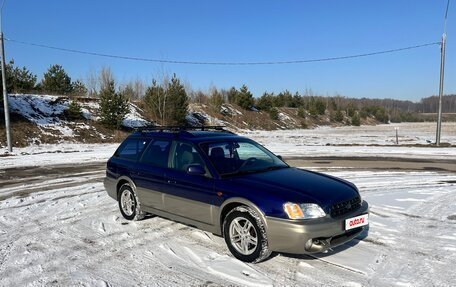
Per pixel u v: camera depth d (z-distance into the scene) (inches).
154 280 164.6
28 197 340.5
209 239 215.0
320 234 164.7
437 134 897.5
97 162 613.3
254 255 176.7
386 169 512.7
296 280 161.8
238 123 1893.5
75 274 171.8
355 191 192.7
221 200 190.9
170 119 1327.5
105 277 168.4
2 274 172.6
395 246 199.8
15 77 1196.5
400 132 1830.7
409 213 266.1
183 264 181.5
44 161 625.6
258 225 173.5
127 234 227.8
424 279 160.6
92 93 1647.4
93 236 225.8
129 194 257.8
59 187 391.2
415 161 607.8
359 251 193.0
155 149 241.4
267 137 1401.3
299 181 190.1
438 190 349.7
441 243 203.5
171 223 247.4
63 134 998.4
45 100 1146.0
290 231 164.6
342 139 1300.4
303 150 805.9
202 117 1723.7
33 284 161.9
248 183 186.5
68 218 266.7
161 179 225.6
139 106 1428.4
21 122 971.3
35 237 225.3
